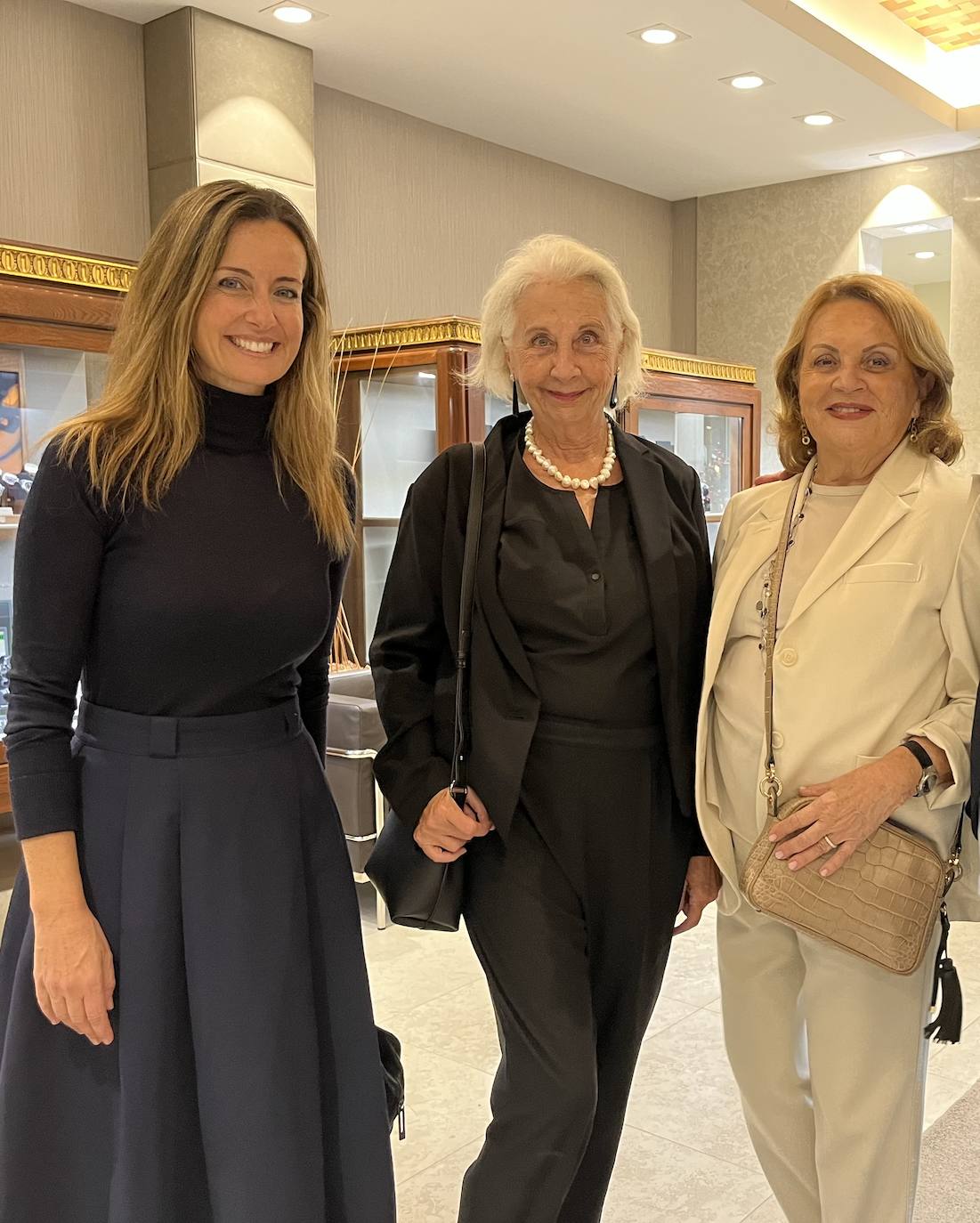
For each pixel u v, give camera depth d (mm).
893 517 1703
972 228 6285
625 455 1875
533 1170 1756
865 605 1679
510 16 4316
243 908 1506
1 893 3461
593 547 1773
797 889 1646
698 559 1879
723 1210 2232
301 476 1606
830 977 1724
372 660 1892
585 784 1756
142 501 1477
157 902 1469
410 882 1824
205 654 1500
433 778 1797
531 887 1757
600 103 5379
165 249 1486
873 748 1670
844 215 6730
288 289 1528
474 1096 2699
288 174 4602
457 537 1836
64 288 3422
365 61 4801
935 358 1732
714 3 4199
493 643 1771
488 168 6023
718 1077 2795
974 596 1648
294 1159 1518
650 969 1848
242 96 4398
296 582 1572
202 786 1501
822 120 5656
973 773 1585
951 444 1810
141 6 4199
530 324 1790
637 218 7121
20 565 1451
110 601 1481
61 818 1442
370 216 5398
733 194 7129
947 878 1672
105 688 1518
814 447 1913
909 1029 1716
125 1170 1457
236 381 1534
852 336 1726
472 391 4219
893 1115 1712
